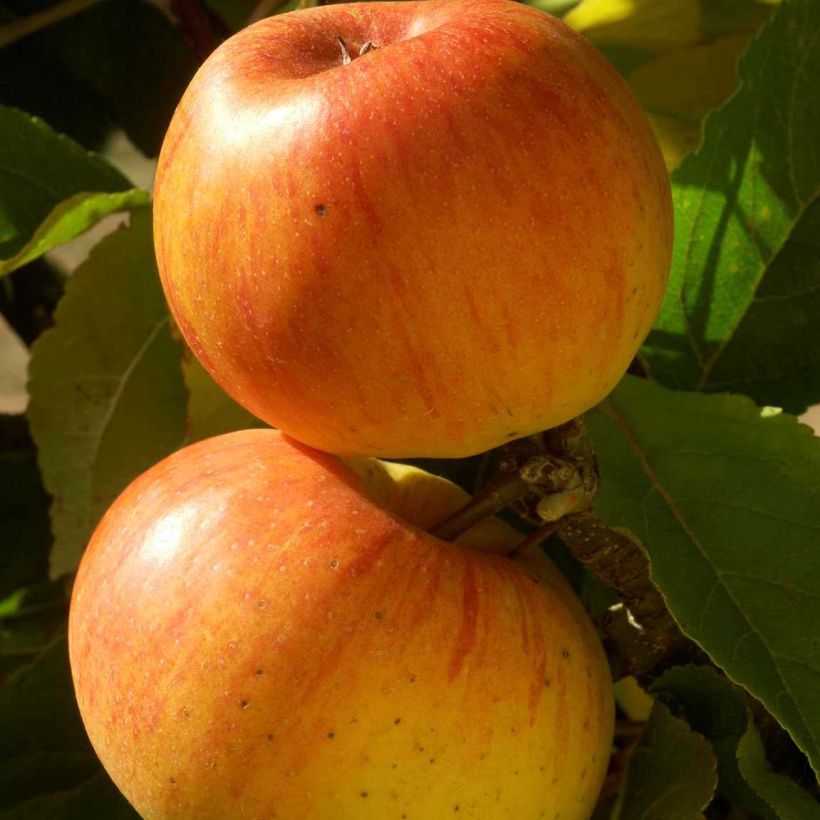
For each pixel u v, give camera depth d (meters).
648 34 0.41
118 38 0.47
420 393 0.29
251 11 0.46
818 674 0.31
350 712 0.29
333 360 0.28
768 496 0.32
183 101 0.30
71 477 0.40
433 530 0.32
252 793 0.30
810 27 0.35
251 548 0.30
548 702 0.31
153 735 0.30
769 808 0.33
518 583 0.31
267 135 0.28
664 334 0.36
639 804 0.33
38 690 0.38
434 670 0.30
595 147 0.28
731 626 0.31
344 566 0.30
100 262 0.39
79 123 0.48
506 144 0.28
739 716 0.33
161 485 0.32
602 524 0.33
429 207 0.28
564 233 0.28
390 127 0.28
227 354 0.29
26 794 0.38
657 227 0.29
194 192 0.29
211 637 0.30
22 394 0.81
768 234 0.36
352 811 0.30
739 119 0.35
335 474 0.31
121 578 0.31
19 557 0.46
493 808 0.30
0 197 0.39
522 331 0.28
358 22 0.31
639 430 0.33
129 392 0.40
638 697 0.37
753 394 0.36
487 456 0.36
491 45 0.28
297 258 0.28
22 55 0.47
